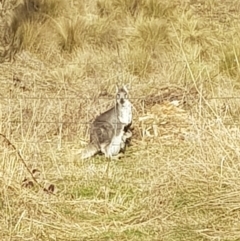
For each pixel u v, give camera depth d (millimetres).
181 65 17984
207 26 21812
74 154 13570
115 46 20156
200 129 12641
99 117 13969
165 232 10438
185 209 10922
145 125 15055
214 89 16312
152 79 17672
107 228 10594
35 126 14047
